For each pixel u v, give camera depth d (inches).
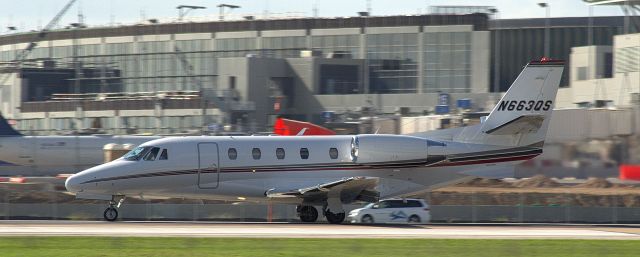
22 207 6619.1
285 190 5757.9
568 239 4621.1
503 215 6904.5
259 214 6791.3
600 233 5108.3
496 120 6043.3
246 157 5812.0
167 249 3937.0
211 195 5841.5
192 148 5787.4
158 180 5743.1
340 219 5816.9
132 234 4645.7
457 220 6879.9
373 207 6476.4
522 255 3902.6
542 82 6058.1
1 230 4884.4
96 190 5728.3
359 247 4077.3
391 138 5905.5
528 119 5954.7
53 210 6653.5
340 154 5905.5
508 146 6033.5
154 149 5772.6
